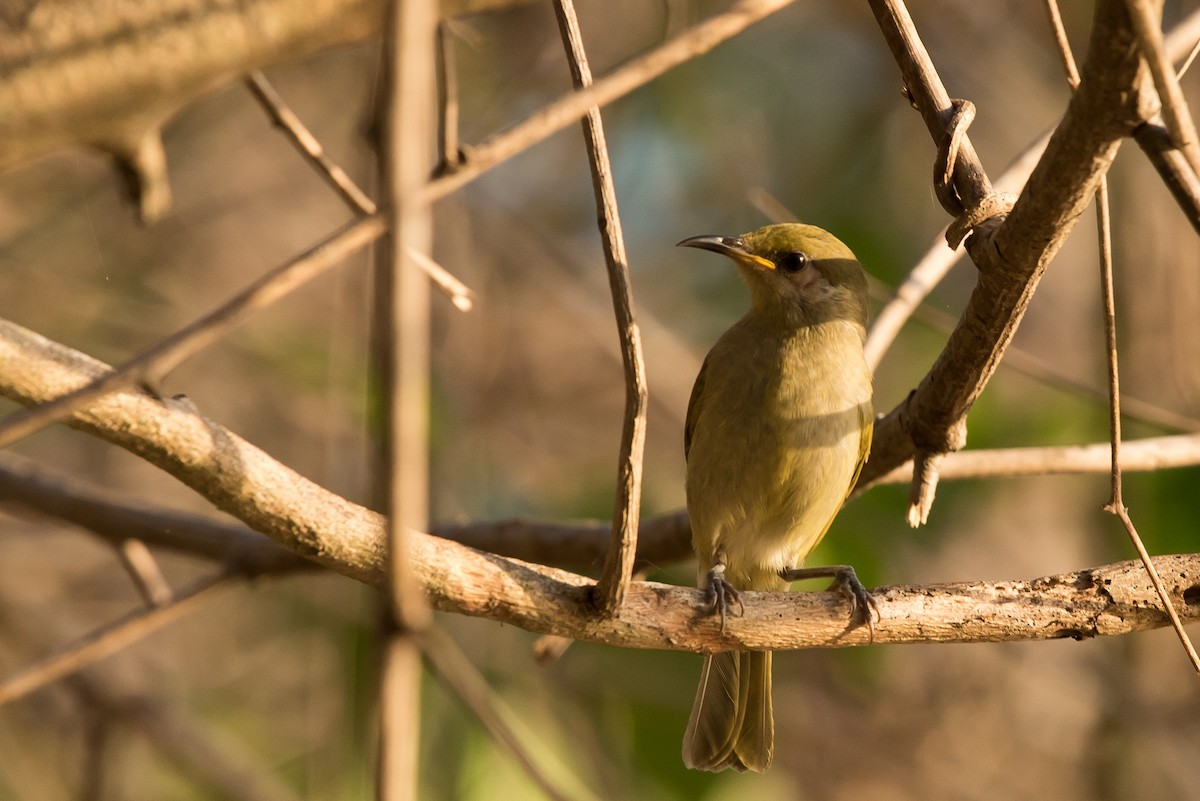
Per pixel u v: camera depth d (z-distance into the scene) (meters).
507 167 15.61
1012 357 9.55
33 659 12.18
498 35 14.44
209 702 12.99
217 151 15.16
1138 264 13.30
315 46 3.39
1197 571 6.53
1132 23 4.41
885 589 6.55
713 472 9.49
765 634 6.40
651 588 6.35
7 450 14.35
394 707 3.19
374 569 5.56
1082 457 8.57
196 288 14.73
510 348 15.50
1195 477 10.02
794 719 15.07
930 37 15.03
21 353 4.73
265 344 13.33
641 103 14.96
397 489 3.23
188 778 11.29
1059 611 6.52
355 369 11.77
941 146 6.49
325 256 3.96
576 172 15.70
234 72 3.37
